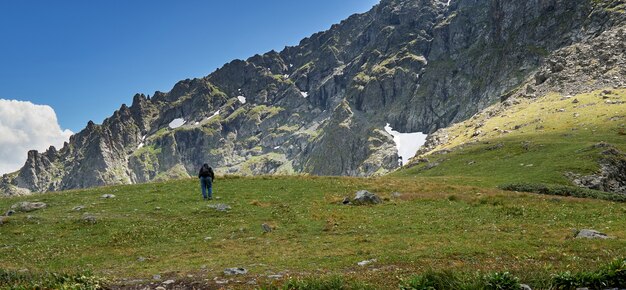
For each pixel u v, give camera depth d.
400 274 16.52
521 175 67.19
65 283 14.99
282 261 20.50
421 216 32.59
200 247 25.08
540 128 123.62
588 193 47.59
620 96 139.12
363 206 37.81
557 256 19.30
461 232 26.81
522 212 32.38
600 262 17.41
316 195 43.59
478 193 42.44
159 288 15.70
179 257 22.69
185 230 29.58
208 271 18.45
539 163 74.62
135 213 35.06
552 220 29.70
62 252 24.44
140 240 27.22
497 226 28.17
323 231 29.05
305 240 26.30
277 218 33.31
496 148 100.25
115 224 30.95
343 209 36.53
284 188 47.66
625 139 87.94
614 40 190.88
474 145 116.25
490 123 167.12
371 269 18.03
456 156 104.44
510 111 179.38
